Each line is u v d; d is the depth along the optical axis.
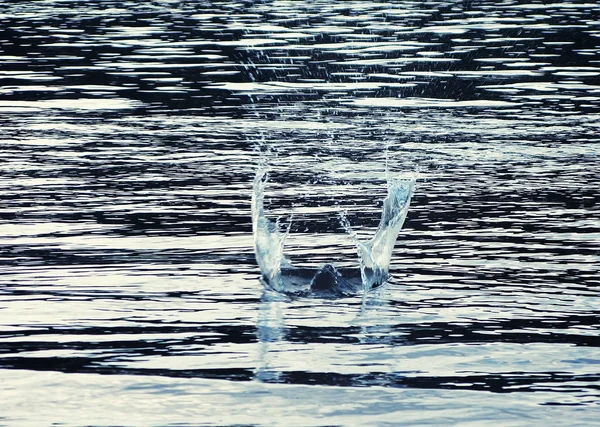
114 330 7.46
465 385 6.46
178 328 7.50
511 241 9.84
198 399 6.23
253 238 9.59
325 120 15.68
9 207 10.95
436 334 7.41
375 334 7.41
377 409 6.09
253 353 7.00
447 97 17.50
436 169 12.76
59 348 7.09
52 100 17.06
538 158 13.27
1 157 13.22
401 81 18.89
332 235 10.25
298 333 7.42
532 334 7.41
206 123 15.42
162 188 11.80
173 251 9.52
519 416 5.99
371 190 11.91
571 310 7.93
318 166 12.96
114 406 6.12
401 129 15.06
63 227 10.25
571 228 10.25
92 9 29.12
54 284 8.53
